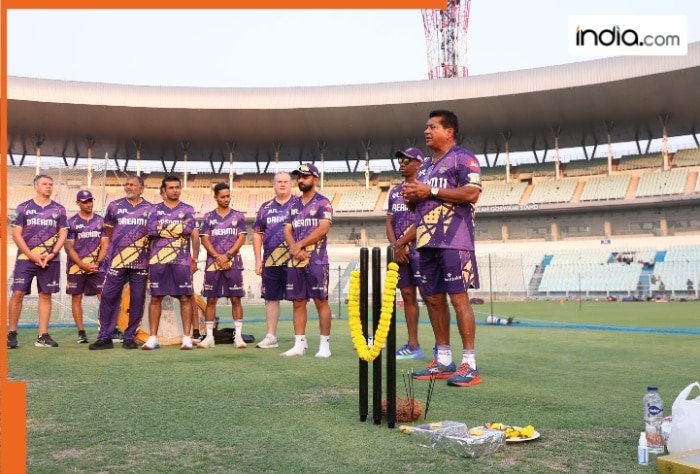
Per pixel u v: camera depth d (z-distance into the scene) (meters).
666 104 32.78
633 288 29.75
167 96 33.66
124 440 2.51
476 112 34.44
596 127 36.66
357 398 3.48
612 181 35.69
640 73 29.64
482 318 14.47
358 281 2.97
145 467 2.15
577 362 5.47
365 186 40.88
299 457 2.29
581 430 2.75
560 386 4.01
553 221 36.84
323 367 4.84
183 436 2.59
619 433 2.70
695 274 29.08
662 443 2.47
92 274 7.52
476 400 3.47
